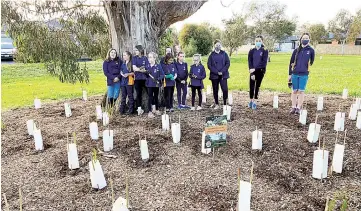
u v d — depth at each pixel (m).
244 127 5.41
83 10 8.30
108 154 4.28
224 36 34.56
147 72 6.21
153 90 6.39
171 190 3.30
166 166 3.89
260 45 6.43
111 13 6.53
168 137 4.91
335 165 3.67
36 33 7.73
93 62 21.62
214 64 6.60
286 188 3.32
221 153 4.25
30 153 4.44
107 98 6.92
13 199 3.18
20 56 8.41
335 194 3.17
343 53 44.62
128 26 6.59
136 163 3.99
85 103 8.16
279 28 35.75
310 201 3.05
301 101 6.33
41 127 5.78
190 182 3.46
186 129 5.34
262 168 3.78
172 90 6.66
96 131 4.86
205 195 3.18
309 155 4.18
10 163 4.08
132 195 3.21
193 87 6.67
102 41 8.73
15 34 7.68
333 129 5.35
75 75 8.47
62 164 4.00
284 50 55.94
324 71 17.42
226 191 3.26
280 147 4.43
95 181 3.31
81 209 2.98
